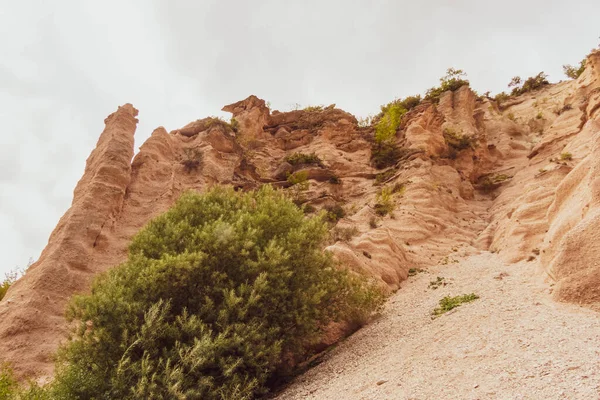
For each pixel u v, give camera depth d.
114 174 25.33
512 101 72.25
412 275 23.91
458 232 32.12
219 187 16.48
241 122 51.72
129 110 29.09
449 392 6.43
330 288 14.08
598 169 12.49
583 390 5.04
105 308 10.50
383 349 11.29
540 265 14.09
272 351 10.88
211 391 9.60
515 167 45.16
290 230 13.91
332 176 41.84
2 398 9.54
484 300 12.70
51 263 19.75
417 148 41.94
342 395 8.41
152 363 9.53
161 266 11.31
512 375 6.29
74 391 9.11
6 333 16.77
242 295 11.59
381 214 33.19
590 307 9.43
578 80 44.00
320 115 54.44
